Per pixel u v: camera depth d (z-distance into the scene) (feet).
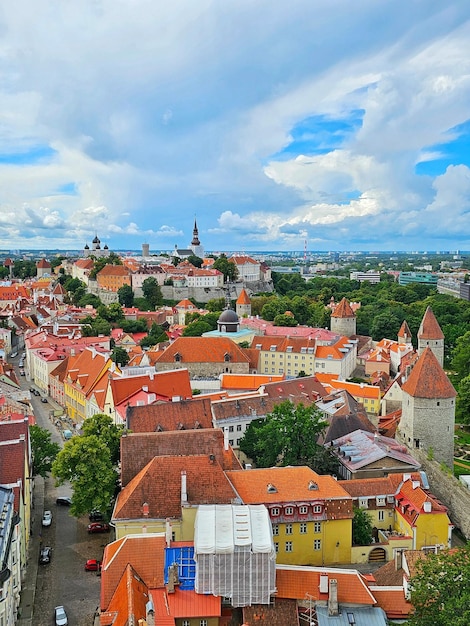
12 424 310.45
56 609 229.25
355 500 290.15
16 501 249.14
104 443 304.30
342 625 195.11
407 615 204.44
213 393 465.88
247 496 260.21
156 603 198.39
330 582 199.52
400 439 412.16
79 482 282.56
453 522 323.78
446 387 389.60
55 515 318.04
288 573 212.02
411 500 283.79
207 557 203.82
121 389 417.49
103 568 213.87
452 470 390.01
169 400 414.82
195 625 197.36
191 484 254.68
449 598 170.09
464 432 505.66
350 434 375.66
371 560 268.21
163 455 285.84
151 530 246.88
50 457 356.18
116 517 245.65
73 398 530.68
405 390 401.49
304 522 260.62
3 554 209.97
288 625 198.18
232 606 204.95
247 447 383.86
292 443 334.24
